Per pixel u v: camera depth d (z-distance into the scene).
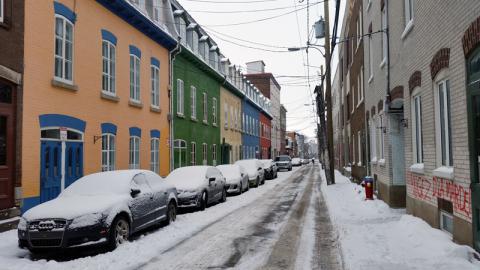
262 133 55.06
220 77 30.62
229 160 35.03
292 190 22.70
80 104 13.21
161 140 19.81
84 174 13.32
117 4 15.35
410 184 10.88
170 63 21.03
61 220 7.81
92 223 7.95
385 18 13.70
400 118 13.34
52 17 11.89
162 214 10.89
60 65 12.38
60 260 7.80
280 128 79.00
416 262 6.60
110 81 15.30
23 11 10.77
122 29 16.16
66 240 7.75
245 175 22.53
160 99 19.78
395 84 12.33
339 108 44.03
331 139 25.31
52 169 11.88
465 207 6.95
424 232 8.45
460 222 7.18
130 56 16.88
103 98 14.59
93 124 13.93
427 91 8.99
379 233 9.16
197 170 15.88
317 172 45.16
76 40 13.05
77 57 13.10
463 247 6.58
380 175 15.46
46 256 8.06
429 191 9.09
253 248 8.45
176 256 7.81
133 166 16.89
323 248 8.44
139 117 17.47
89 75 13.76
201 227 10.95
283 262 7.35
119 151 15.66
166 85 20.58
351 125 28.20
